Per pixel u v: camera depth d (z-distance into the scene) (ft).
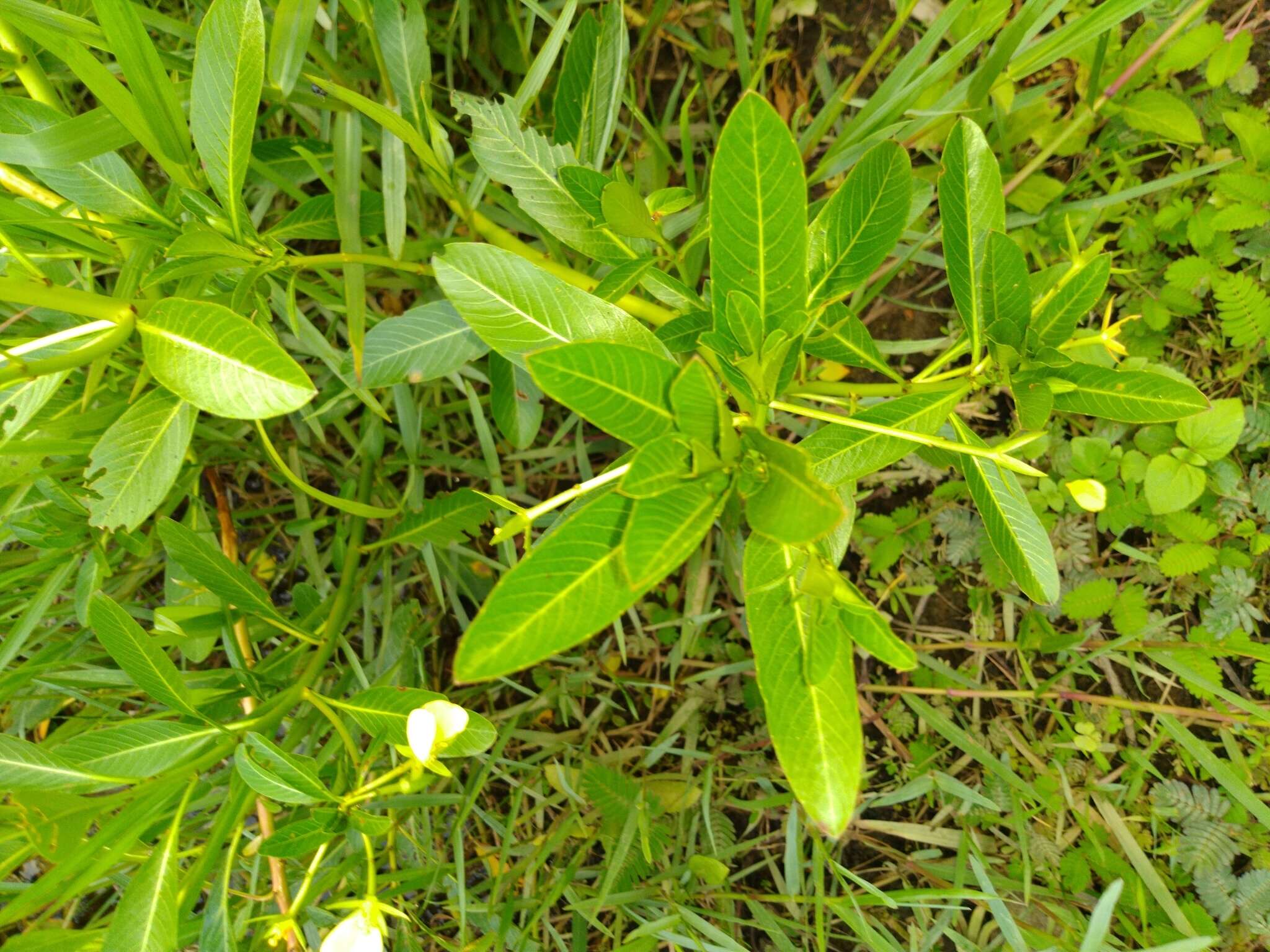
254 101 1.19
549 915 2.10
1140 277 2.06
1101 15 1.62
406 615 2.06
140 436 1.28
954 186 1.20
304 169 1.82
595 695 2.20
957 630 2.18
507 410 1.79
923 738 2.14
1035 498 2.07
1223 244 1.96
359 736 1.92
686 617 2.07
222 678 1.60
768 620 0.98
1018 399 1.18
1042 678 2.15
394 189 1.60
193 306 1.06
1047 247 2.10
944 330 2.19
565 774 2.07
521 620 0.86
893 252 2.08
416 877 1.86
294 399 1.05
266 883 1.93
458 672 0.83
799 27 2.22
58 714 2.11
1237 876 2.00
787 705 0.95
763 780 2.11
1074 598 2.02
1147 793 2.09
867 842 2.13
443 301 1.57
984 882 1.75
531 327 1.10
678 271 1.72
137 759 1.27
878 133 1.82
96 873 1.13
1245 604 1.96
